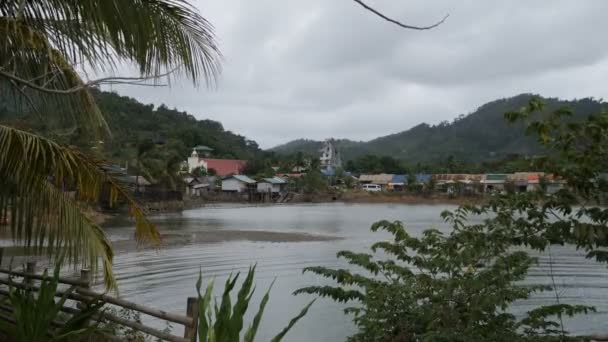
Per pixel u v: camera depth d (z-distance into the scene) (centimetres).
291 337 1023
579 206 382
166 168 6225
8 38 410
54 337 376
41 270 1431
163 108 11862
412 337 476
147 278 1661
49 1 415
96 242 461
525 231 410
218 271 1838
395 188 10706
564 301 1246
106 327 538
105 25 409
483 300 445
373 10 305
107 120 476
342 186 10619
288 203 9169
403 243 556
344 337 1025
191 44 456
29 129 435
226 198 8806
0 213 428
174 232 3472
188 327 435
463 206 477
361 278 537
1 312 547
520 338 437
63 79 447
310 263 2039
